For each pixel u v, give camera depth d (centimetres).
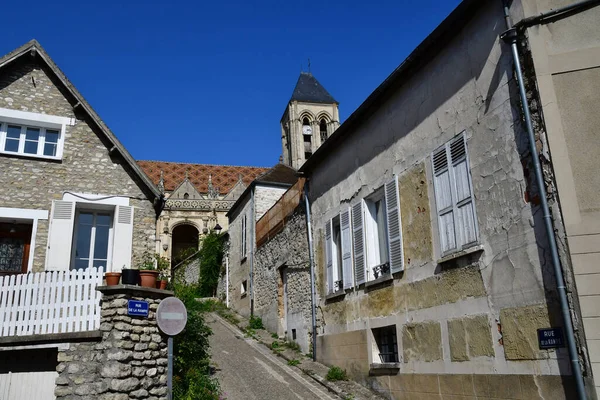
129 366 908
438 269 887
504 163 754
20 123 1348
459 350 818
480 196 796
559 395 634
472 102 834
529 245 698
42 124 1362
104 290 942
